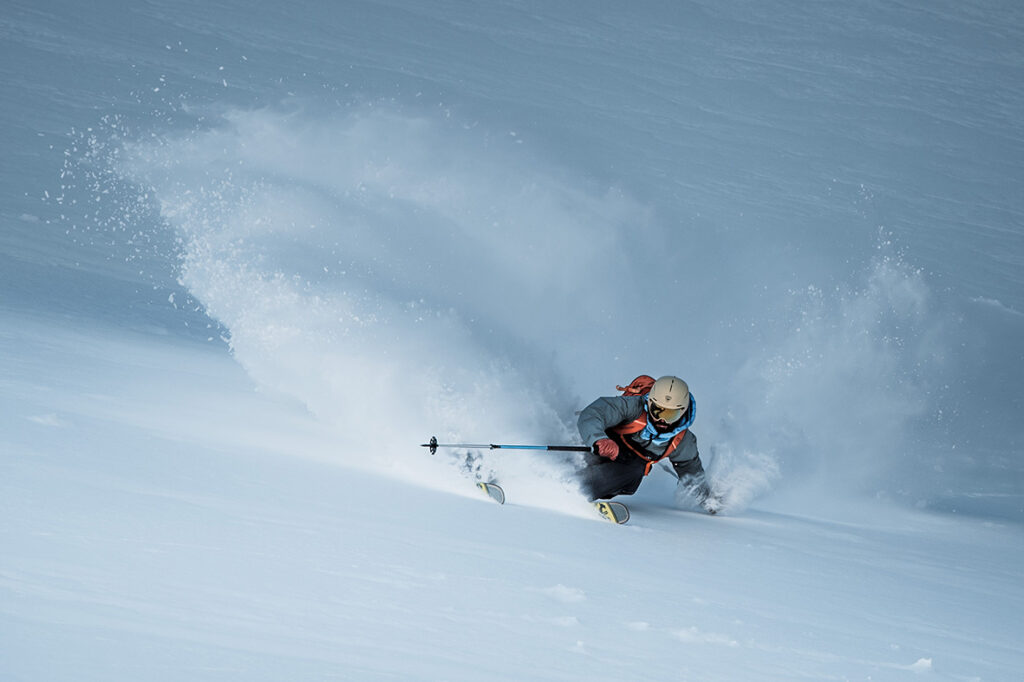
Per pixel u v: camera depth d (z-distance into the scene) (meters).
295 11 132.38
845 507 31.02
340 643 10.73
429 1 146.75
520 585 14.50
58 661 8.86
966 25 175.00
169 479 16.55
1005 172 121.12
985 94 149.38
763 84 138.50
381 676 10.00
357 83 112.75
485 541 16.94
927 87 147.88
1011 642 17.08
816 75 145.25
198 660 9.48
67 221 55.78
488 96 117.31
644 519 22.73
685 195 93.88
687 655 12.84
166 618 10.40
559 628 12.88
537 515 20.36
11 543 11.66
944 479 38.75
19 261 45.38
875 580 20.28
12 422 18.20
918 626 17.00
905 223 97.88
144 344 32.62
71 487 14.66
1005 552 27.52
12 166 65.56
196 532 13.67
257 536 14.16
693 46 148.88
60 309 36.06
